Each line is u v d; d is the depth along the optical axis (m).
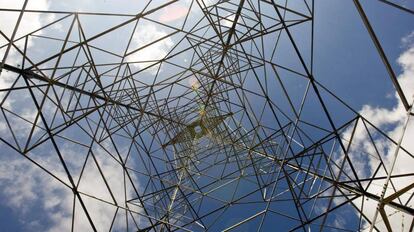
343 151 11.77
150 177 16.30
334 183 12.23
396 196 7.12
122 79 14.65
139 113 17.75
